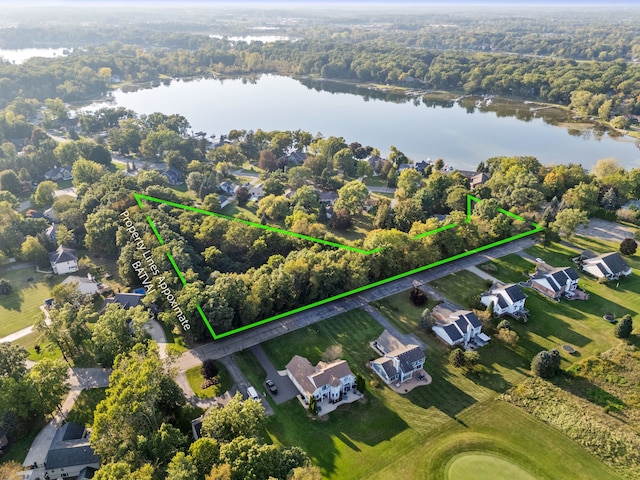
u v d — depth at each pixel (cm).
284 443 7250
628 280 11750
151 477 5572
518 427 7562
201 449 5844
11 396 7356
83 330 9144
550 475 6750
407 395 8231
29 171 18262
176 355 8894
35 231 13412
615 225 14738
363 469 6831
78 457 6775
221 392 8262
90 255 13150
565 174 16450
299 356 8719
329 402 8062
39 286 11762
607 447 7150
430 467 6869
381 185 18738
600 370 8700
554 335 9738
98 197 14475
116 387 6625
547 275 11100
